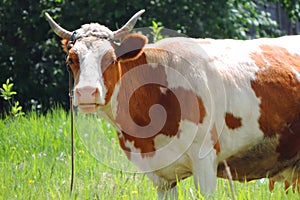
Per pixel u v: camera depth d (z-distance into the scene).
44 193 13.34
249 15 30.73
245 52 13.45
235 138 13.02
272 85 13.27
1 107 28.02
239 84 13.05
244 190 12.12
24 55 29.34
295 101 13.36
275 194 12.23
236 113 12.97
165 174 12.92
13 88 28.56
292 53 13.81
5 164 15.34
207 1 29.39
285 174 13.70
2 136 17.77
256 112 13.10
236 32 29.62
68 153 16.36
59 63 29.14
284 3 32.84
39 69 29.03
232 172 13.36
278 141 13.30
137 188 13.12
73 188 13.52
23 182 13.98
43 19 29.44
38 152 16.69
